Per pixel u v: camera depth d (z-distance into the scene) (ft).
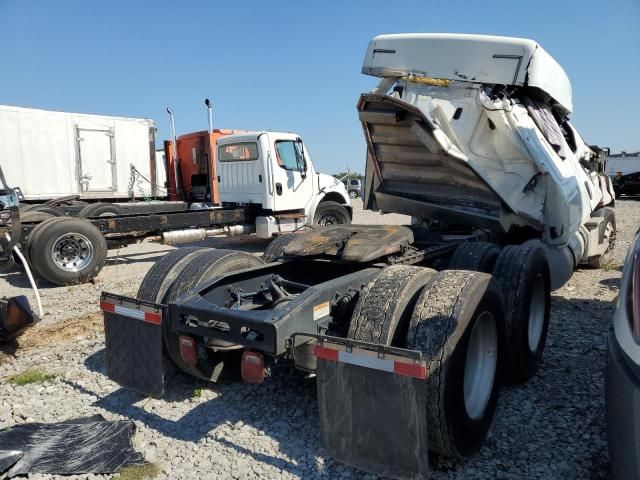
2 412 12.12
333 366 9.02
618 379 7.27
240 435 10.97
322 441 9.30
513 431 11.04
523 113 18.57
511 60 17.85
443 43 18.76
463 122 18.65
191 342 10.89
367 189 21.01
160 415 11.92
